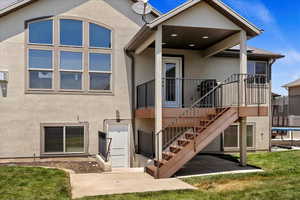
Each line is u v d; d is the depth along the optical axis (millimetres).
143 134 12117
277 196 6379
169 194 6816
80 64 11969
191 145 9164
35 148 11500
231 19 10195
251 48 14641
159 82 9797
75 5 12008
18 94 11398
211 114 10367
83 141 11922
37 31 11617
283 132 20562
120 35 12453
